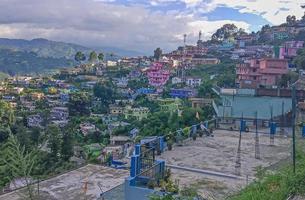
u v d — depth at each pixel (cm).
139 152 1377
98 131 5891
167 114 3738
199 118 3062
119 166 1745
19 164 483
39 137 4281
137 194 1178
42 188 1379
